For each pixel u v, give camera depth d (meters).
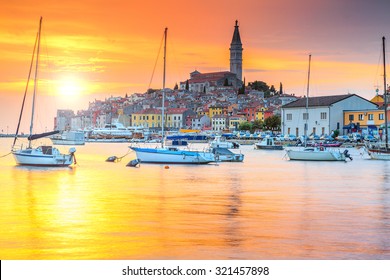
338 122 178.75
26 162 79.62
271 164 90.56
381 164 91.94
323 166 86.88
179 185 56.06
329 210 39.28
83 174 69.06
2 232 31.52
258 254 26.83
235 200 44.59
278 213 37.88
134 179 62.62
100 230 32.03
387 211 38.94
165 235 30.69
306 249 27.73
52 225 33.50
